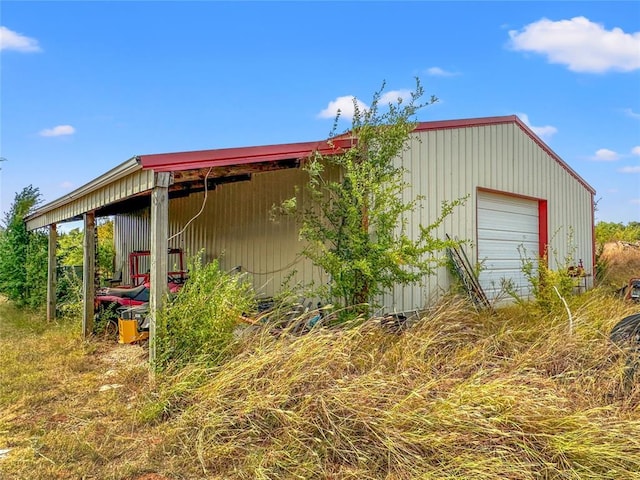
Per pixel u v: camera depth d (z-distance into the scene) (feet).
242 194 24.18
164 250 13.47
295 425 9.42
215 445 9.41
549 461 8.16
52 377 15.01
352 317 15.98
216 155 14.43
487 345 13.26
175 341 12.98
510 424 8.83
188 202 29.30
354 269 16.63
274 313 14.34
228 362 12.10
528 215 29.35
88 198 19.71
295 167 18.63
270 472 8.43
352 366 11.58
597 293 22.11
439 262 18.22
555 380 10.87
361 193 16.85
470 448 8.46
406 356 12.24
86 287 21.63
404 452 8.45
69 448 9.63
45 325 25.44
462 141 23.82
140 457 9.32
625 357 11.46
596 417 9.20
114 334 21.30
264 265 22.54
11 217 34.01
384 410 9.37
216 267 14.65
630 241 53.36
